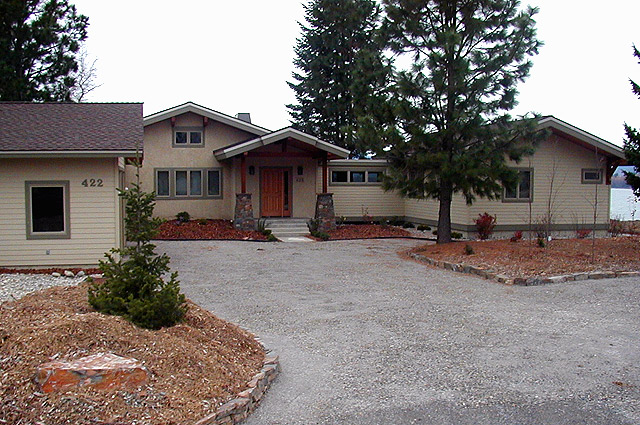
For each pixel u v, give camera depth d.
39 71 23.17
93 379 4.58
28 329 5.46
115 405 4.39
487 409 4.93
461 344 6.88
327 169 22.84
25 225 12.21
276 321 8.05
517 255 13.02
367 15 29.81
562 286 10.58
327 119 34.28
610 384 5.53
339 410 4.93
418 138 14.27
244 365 5.66
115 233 12.55
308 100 34.91
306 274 12.07
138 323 5.93
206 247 16.55
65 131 12.95
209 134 21.86
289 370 5.97
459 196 20.12
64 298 6.89
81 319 5.52
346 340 7.08
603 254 13.15
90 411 4.29
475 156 14.53
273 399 5.18
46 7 22.89
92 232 12.46
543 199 20.16
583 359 6.29
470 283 11.02
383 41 15.29
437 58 14.05
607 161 20.75
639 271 11.64
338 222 23.30
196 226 20.03
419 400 5.13
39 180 12.23
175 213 21.61
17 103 15.42
